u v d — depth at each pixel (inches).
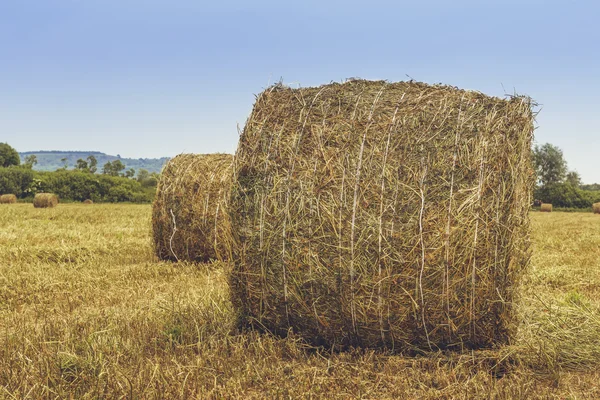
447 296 198.5
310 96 225.6
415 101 213.0
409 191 199.6
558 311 253.3
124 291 323.9
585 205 2561.5
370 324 209.0
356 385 186.9
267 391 183.0
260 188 217.6
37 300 311.9
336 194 205.0
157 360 200.5
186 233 432.5
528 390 179.8
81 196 2340.1
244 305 232.2
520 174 202.8
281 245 213.5
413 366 202.1
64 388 175.9
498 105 208.7
